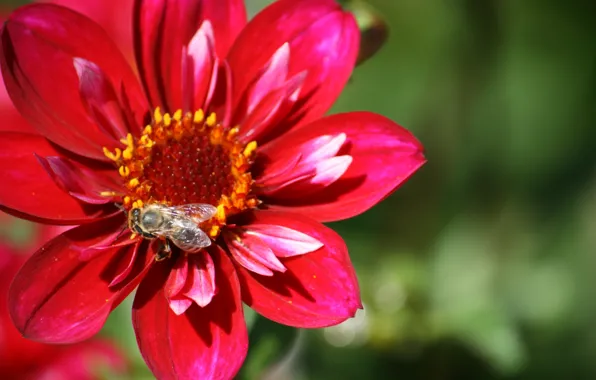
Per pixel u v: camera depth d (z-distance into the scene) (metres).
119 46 0.32
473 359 0.38
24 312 0.26
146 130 0.29
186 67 0.29
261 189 0.28
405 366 0.38
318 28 0.29
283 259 0.27
